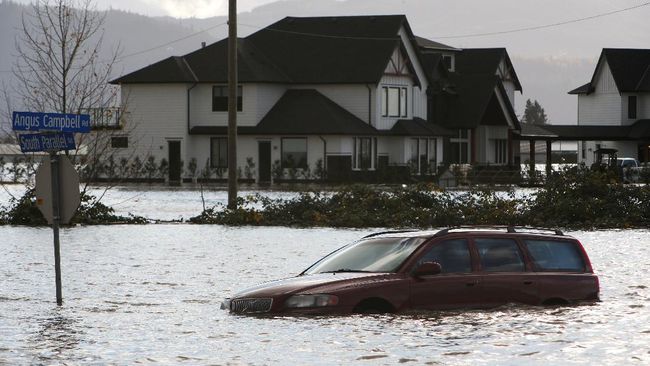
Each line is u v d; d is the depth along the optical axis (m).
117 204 131.12
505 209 97.56
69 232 88.38
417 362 34.12
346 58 199.62
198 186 188.38
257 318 42.56
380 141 197.75
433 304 42.75
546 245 45.91
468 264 43.78
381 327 40.03
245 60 196.62
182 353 36.44
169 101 197.50
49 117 48.31
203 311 46.06
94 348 37.66
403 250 44.12
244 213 98.44
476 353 35.47
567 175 101.88
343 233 87.38
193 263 64.56
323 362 34.25
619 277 57.16
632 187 100.88
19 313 45.81
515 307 44.19
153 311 46.22
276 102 197.75
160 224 98.25
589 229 92.06
